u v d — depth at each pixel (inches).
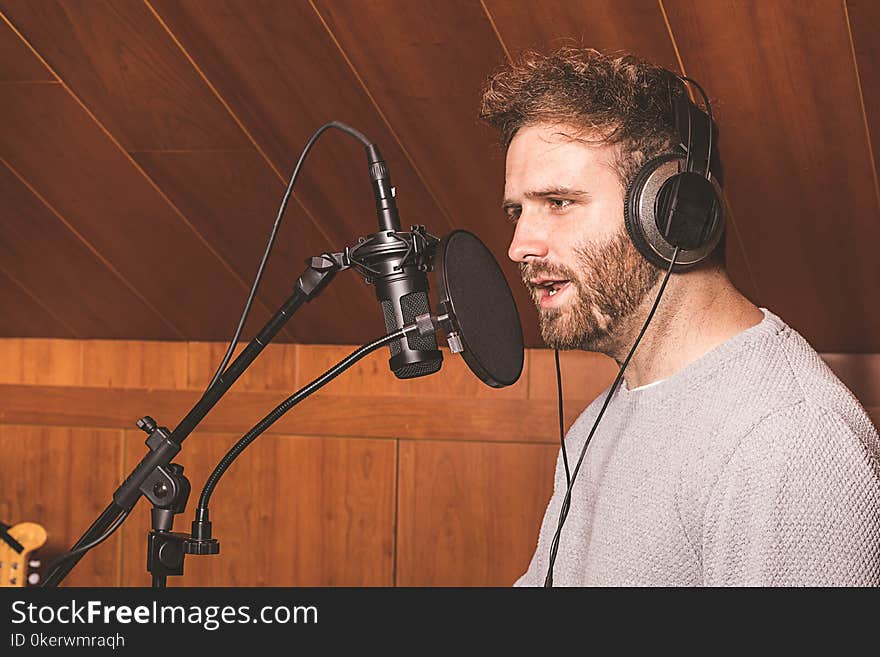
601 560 37.8
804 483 32.4
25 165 77.5
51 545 95.0
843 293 74.5
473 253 38.0
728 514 33.6
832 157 65.0
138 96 70.7
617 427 39.7
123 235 82.4
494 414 87.4
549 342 39.6
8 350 96.1
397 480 89.5
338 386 90.5
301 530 91.4
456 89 66.6
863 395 78.9
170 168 75.8
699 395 36.6
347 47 65.2
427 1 61.8
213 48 66.6
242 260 82.3
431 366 37.4
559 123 37.7
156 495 39.0
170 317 90.4
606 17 60.3
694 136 38.0
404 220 77.4
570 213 37.9
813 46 58.6
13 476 96.0
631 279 37.6
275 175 74.6
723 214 37.4
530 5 60.7
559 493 45.7
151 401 93.7
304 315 87.3
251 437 38.3
